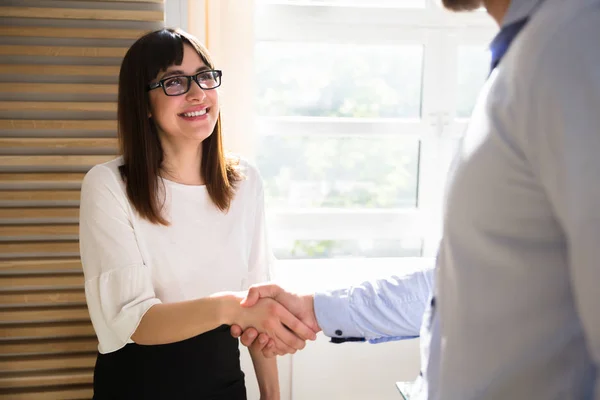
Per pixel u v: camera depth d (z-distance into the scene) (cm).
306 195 212
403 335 131
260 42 202
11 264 167
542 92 67
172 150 150
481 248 80
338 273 205
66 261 169
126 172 146
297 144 208
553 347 78
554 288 76
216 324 137
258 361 166
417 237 217
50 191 168
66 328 173
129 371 142
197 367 144
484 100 81
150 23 171
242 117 196
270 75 204
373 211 214
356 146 211
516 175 74
